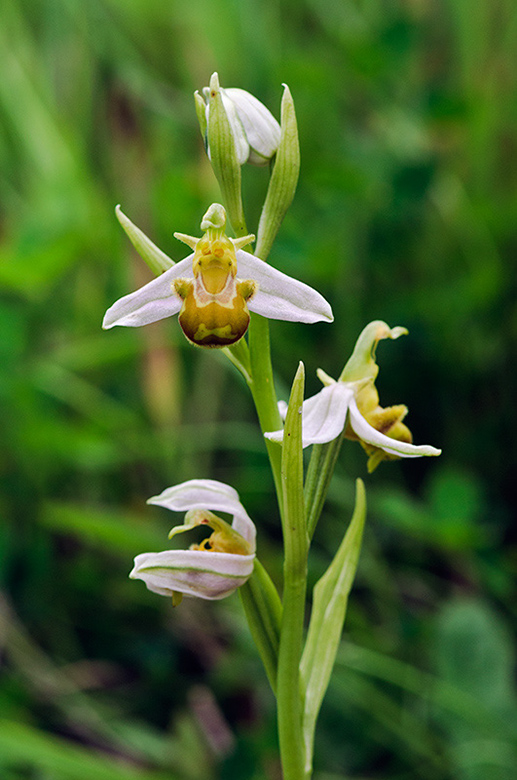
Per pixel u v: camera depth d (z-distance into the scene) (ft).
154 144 1.20
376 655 0.93
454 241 1.17
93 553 1.09
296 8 1.30
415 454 0.74
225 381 1.15
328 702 0.95
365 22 1.23
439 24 1.29
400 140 1.15
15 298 1.14
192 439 1.06
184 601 1.05
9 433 1.06
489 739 0.90
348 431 0.76
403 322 1.10
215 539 0.75
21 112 1.13
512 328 1.09
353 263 1.12
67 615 1.04
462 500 0.95
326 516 1.08
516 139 1.21
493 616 0.95
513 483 1.07
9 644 1.00
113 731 0.97
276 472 0.76
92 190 1.12
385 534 1.07
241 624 0.99
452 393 1.11
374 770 0.93
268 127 0.74
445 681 0.92
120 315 0.71
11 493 1.06
